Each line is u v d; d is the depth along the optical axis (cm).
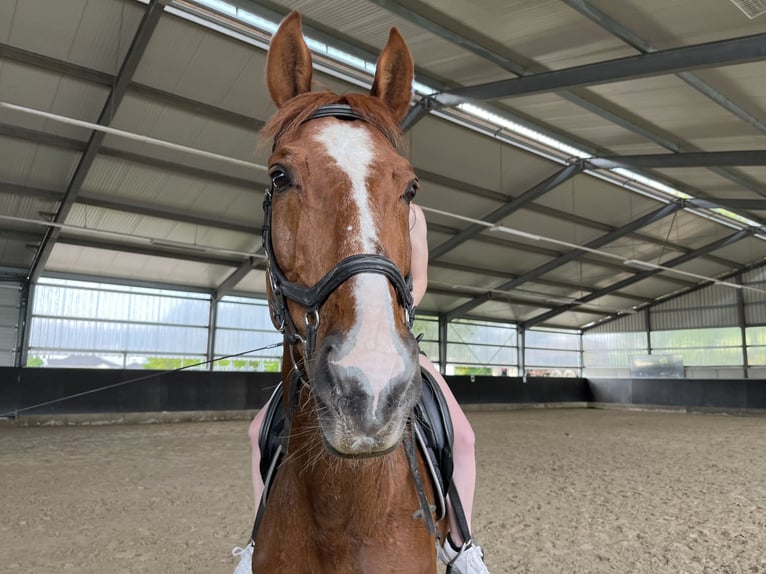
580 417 1630
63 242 1299
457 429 173
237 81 922
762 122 1022
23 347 1377
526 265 1869
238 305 1694
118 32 795
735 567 339
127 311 1527
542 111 1091
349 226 106
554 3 748
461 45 853
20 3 736
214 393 1463
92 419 1291
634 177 1445
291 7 798
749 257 2092
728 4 702
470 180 1339
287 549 127
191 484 582
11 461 719
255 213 1316
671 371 2248
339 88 963
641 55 789
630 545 382
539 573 330
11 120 938
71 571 330
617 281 2119
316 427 107
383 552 122
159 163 1097
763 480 621
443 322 2094
